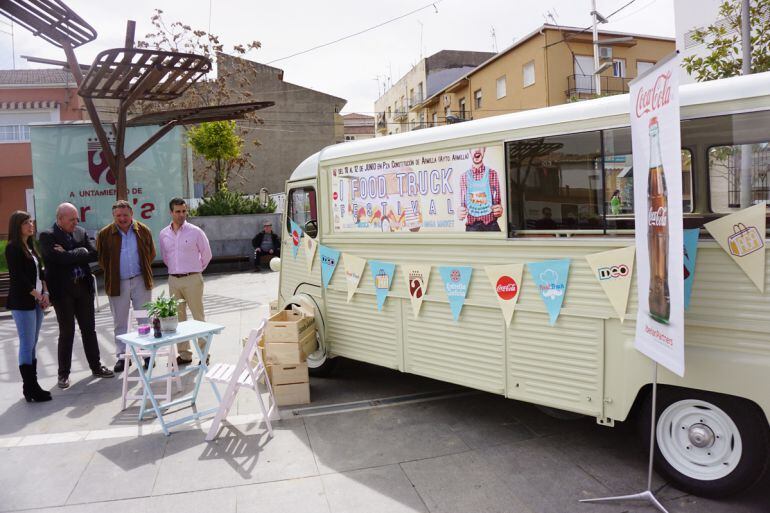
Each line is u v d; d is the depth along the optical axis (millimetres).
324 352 5789
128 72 8234
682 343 2816
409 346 4879
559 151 3887
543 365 3973
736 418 3242
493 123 4195
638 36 28766
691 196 3598
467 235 4383
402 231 4879
